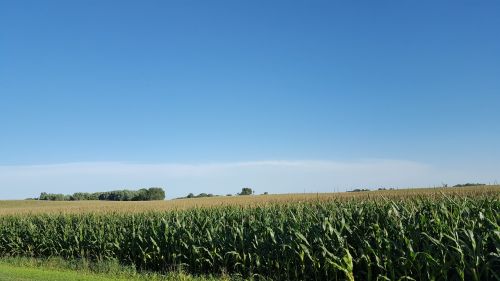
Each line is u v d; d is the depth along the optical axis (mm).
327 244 15023
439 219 13531
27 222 29547
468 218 13312
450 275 12758
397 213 14586
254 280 16109
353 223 15875
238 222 21234
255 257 17000
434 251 12906
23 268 19203
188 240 19656
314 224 15805
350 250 14898
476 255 11625
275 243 16453
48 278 15461
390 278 13297
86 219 27281
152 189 120375
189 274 17562
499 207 15242
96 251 24125
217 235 18719
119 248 22328
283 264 16062
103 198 125250
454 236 12406
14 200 104375
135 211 28359
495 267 12148
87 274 17250
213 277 16906
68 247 25391
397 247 12977
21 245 28094
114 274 17234
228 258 18156
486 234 12516
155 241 20812
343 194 32594
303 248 14594
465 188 28844
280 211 21094
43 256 26531
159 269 20453
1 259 23469
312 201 24516
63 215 29453
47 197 125938
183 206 31078
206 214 23359
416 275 13062
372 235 14203
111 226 24203
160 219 23172
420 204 17234
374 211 16359
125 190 122562
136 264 21547
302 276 15586
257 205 25047
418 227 13469
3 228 29562
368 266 13672
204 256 18984
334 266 14312
